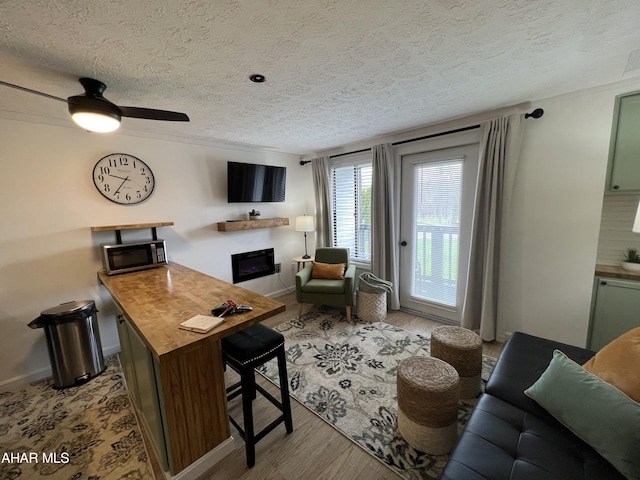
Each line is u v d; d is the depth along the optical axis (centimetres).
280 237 430
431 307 333
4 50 133
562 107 223
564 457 103
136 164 280
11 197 219
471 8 115
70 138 241
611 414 103
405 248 349
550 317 246
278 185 403
